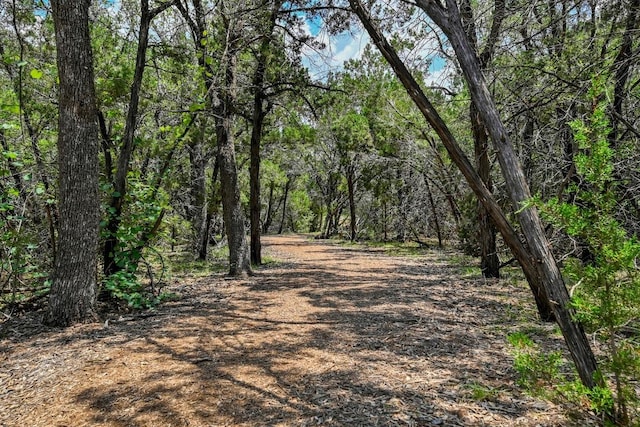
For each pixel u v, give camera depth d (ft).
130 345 14.92
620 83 18.83
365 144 68.13
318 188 117.08
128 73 25.29
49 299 17.84
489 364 12.72
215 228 62.28
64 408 10.36
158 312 20.13
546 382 8.30
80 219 17.81
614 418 7.38
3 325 17.72
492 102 9.79
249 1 27.20
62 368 12.83
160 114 30.14
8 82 27.09
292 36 33.30
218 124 32.17
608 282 7.34
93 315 18.20
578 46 18.56
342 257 50.26
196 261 45.47
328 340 15.49
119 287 21.09
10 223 20.29
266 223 134.00
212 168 56.95
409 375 11.96
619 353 7.28
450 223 60.80
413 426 9.05
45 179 21.89
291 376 12.06
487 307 20.68
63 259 17.69
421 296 23.75
